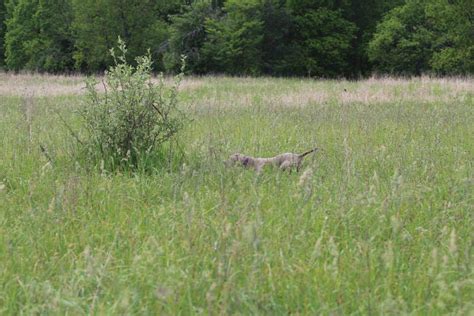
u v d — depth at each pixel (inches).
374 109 781.3
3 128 588.1
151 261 225.9
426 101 932.6
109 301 208.1
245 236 214.7
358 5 2775.6
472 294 212.2
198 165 408.5
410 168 383.2
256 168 402.3
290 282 216.7
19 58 2837.1
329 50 2652.6
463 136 561.6
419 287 214.8
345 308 205.5
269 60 2603.3
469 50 2059.5
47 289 205.0
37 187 347.6
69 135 514.6
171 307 198.2
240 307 196.2
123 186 356.5
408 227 283.1
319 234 267.3
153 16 2309.3
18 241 262.2
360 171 381.1
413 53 2384.4
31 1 2763.3
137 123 427.2
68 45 2733.8
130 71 439.2
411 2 2406.5
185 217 273.3
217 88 1302.9
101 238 262.8
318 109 767.7
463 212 303.9
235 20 2518.5
